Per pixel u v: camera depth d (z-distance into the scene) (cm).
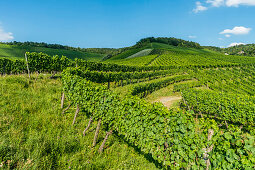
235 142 274
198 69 4550
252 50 13912
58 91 995
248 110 936
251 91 2831
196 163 332
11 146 360
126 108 475
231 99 1116
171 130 374
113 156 461
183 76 3183
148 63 5888
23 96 713
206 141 314
